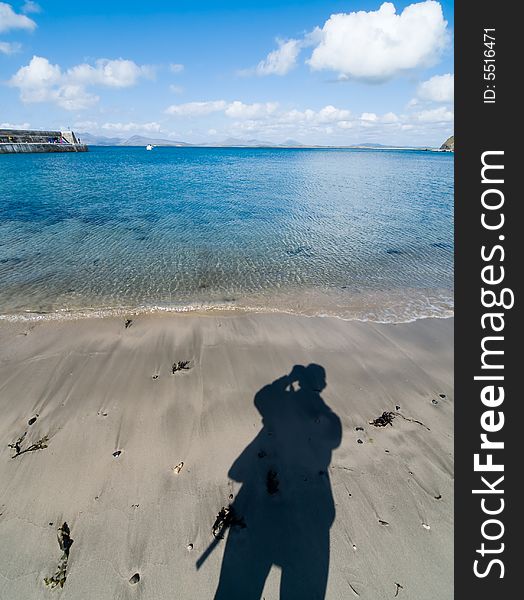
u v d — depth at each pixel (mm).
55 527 3518
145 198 23062
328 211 19969
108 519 3586
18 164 48438
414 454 4457
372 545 3438
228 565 3246
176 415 4980
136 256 12055
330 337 7309
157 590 3062
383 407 5270
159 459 4277
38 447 4410
